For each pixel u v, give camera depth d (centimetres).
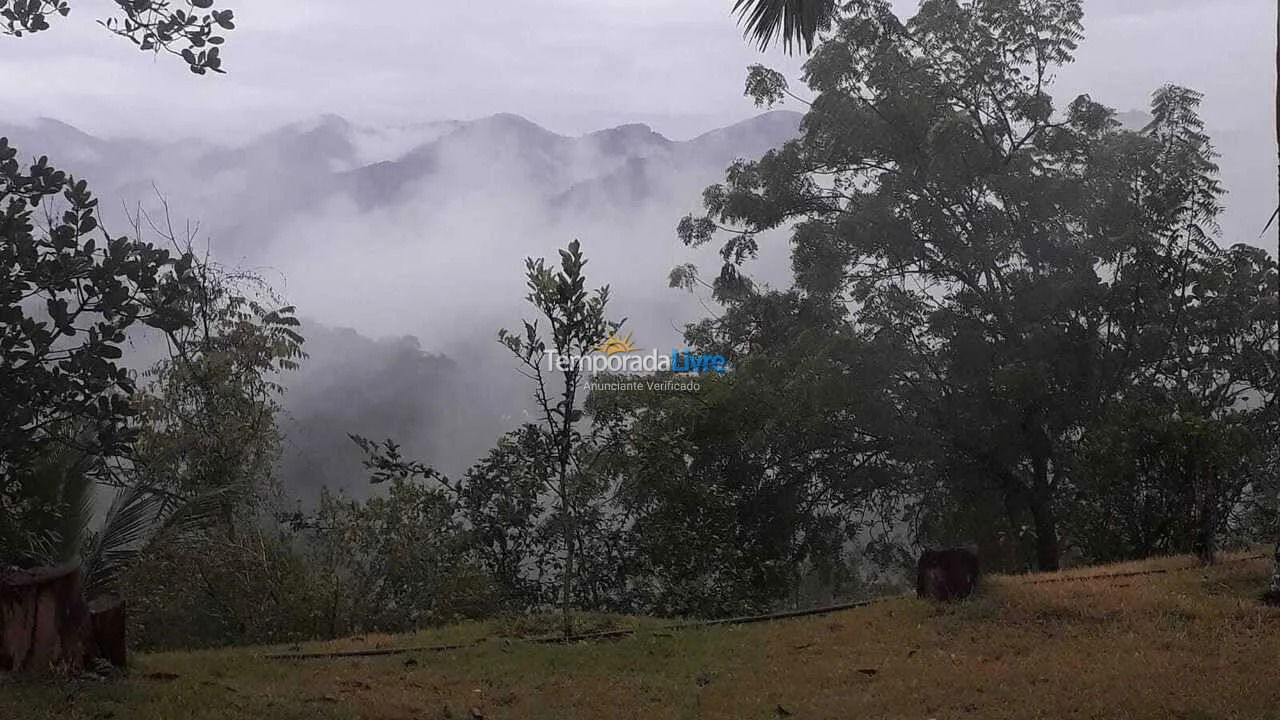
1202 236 2447
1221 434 1348
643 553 1620
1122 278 2395
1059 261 2488
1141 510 1392
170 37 836
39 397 988
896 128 2591
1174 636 864
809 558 2925
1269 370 2227
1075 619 951
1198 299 2427
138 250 1011
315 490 1697
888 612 1038
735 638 991
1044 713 698
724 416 2258
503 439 1438
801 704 764
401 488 1462
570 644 1009
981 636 920
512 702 799
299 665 906
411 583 1409
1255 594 998
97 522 1101
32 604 741
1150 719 671
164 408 1509
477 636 1072
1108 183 2464
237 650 1023
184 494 1159
